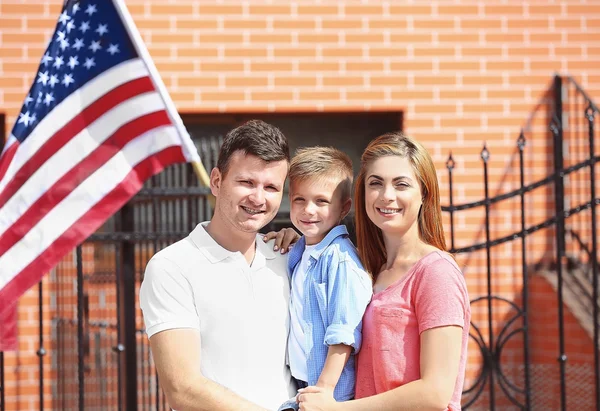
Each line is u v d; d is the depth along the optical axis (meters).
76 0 4.08
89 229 4.02
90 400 6.16
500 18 6.29
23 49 6.00
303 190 3.16
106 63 4.09
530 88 6.30
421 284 2.89
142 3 6.07
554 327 6.11
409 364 2.89
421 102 6.23
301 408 2.91
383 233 3.09
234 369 3.02
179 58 6.10
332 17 6.19
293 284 3.17
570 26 6.32
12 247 3.97
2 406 4.72
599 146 6.29
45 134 4.04
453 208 4.84
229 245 3.11
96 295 6.22
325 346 3.04
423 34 6.25
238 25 6.13
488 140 6.27
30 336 5.94
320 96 6.18
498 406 6.16
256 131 3.04
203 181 4.14
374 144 3.07
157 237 4.97
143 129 4.10
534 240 6.26
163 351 2.96
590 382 5.95
